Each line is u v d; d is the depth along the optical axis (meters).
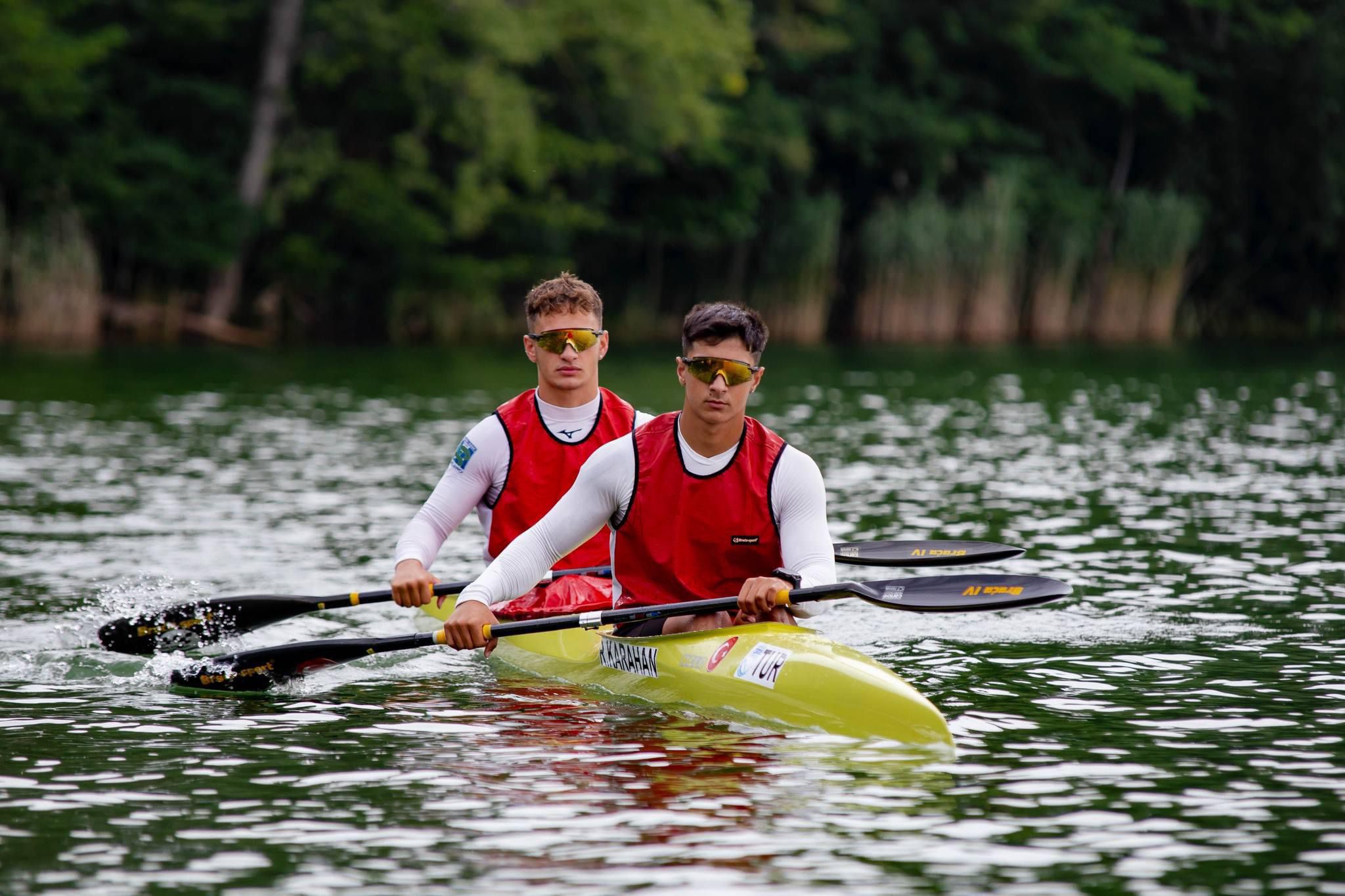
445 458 30.45
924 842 9.29
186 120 71.88
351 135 75.31
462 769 10.93
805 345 75.50
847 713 11.89
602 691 13.58
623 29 70.81
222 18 68.94
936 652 14.95
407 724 12.34
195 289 72.25
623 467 13.43
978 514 23.28
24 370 50.53
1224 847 9.20
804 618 13.57
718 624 13.67
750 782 10.57
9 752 11.41
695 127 76.00
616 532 13.75
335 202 70.94
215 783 10.58
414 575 14.48
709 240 81.69
